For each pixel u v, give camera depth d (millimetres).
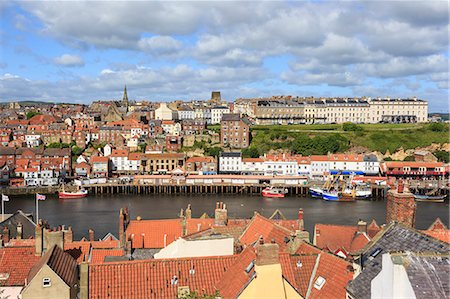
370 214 149625
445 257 26922
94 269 38875
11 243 60688
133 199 183000
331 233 62844
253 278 34812
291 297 36906
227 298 36406
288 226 65688
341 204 170875
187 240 44469
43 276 37969
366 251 36844
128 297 37812
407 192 50031
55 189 198500
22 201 176875
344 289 36125
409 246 34125
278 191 193125
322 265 40438
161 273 39688
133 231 66062
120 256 55469
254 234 54844
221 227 57250
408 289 25516
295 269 40469
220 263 41219
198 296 37406
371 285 29109
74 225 130375
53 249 42750
